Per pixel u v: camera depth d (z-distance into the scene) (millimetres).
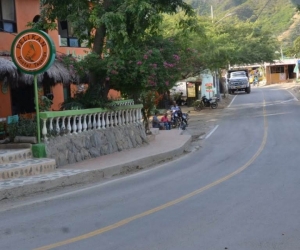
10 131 13836
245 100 51281
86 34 17438
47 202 9609
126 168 13695
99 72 16391
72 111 14250
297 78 86562
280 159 14477
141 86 16641
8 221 8070
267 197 9211
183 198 9430
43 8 17906
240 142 20047
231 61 44250
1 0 18250
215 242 6406
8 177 11172
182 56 18844
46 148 13094
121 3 15789
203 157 16172
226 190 10102
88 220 7895
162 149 16828
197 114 37844
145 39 17406
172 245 6324
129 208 8719
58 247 6398
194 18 18797
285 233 6758
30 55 12859
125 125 17422
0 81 17078
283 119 28766
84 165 13391
